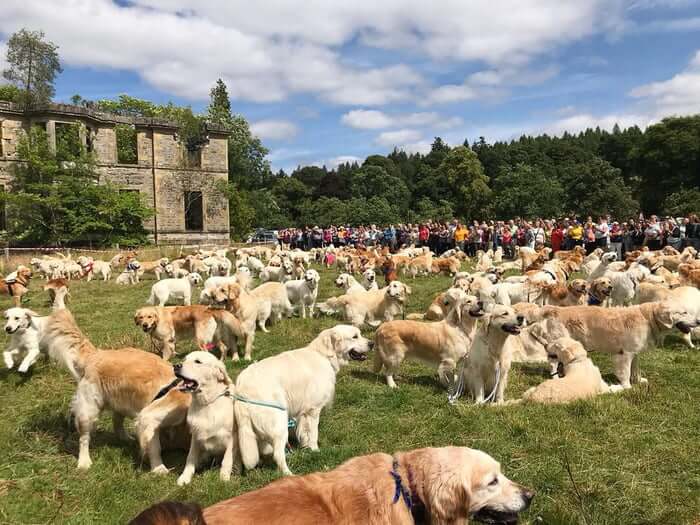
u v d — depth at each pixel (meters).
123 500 5.06
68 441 6.43
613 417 6.56
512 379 8.71
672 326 8.11
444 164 86.88
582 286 12.66
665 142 60.78
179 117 65.50
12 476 5.53
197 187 46.44
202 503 4.89
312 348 6.57
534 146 108.44
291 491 2.96
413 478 3.07
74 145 37.97
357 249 30.09
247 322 10.19
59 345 6.25
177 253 35.03
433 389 8.21
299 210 92.56
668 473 5.24
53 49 38.97
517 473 5.30
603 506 4.65
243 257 26.61
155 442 5.67
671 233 23.42
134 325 12.95
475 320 8.12
